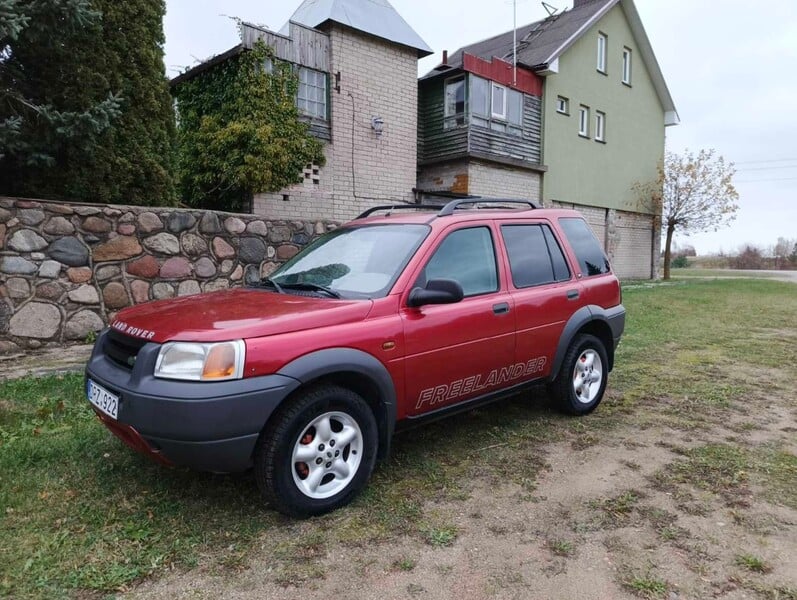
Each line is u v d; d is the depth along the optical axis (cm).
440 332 352
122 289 684
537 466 372
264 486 284
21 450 354
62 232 637
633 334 895
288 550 267
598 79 2067
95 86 677
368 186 1423
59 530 273
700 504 321
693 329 958
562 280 461
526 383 430
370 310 322
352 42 1371
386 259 363
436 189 1698
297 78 1272
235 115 1223
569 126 1944
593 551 272
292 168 1261
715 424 465
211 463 267
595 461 382
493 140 1661
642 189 2347
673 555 269
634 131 2288
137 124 739
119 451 363
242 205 1270
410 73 1494
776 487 344
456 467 369
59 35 609
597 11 1978
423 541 279
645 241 2438
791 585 247
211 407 260
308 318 300
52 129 610
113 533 273
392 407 328
